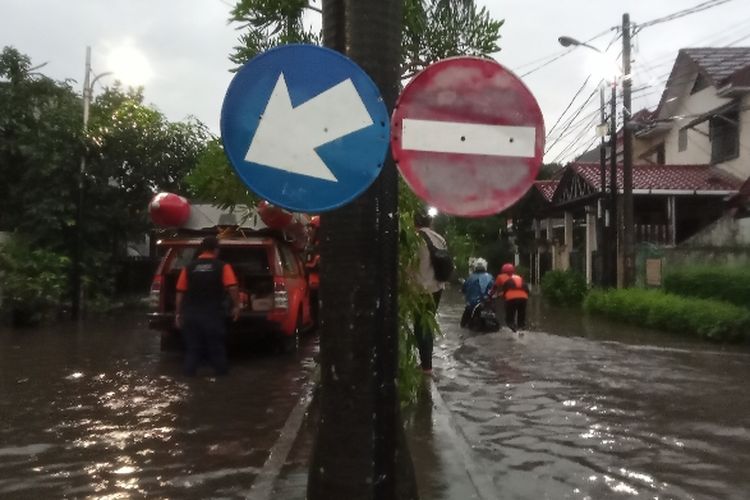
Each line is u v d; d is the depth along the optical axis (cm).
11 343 1346
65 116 1892
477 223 3388
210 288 976
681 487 536
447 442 612
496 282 1593
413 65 748
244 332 1137
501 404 801
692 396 848
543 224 3416
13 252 1686
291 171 334
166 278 1171
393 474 374
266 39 741
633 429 696
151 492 524
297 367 1069
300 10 731
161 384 930
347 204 352
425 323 712
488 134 342
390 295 374
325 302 378
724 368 1054
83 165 1906
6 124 1914
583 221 3231
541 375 984
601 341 1373
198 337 978
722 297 1588
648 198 2381
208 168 848
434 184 340
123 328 1617
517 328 1572
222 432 690
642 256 2097
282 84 334
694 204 2464
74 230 1923
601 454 616
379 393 370
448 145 340
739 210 2139
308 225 1240
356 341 369
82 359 1146
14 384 930
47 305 1681
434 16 742
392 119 339
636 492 524
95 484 541
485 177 342
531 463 591
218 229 1177
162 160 2048
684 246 2089
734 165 2388
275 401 827
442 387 895
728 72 2478
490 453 618
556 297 2320
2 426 713
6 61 1989
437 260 827
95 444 649
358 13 369
